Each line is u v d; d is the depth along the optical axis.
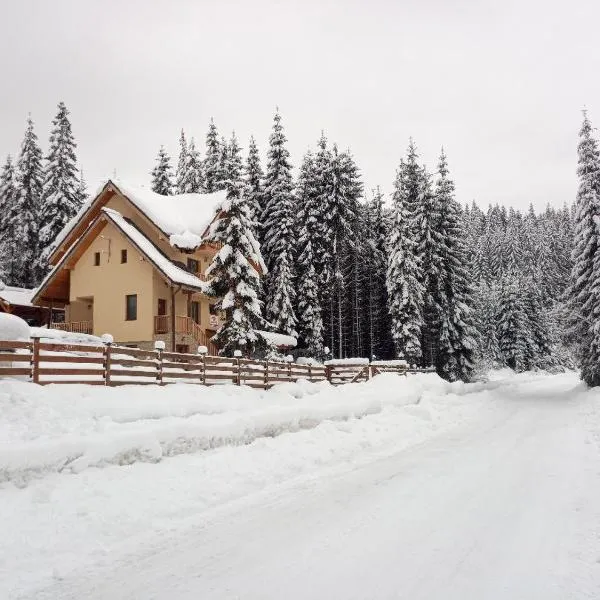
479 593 4.66
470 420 18.20
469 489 8.23
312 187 49.53
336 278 47.25
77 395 13.41
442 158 49.59
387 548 5.80
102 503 7.39
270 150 46.03
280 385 22.42
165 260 31.45
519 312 73.62
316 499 7.95
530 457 10.76
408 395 21.69
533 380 57.06
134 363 17.06
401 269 44.69
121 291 32.97
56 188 44.88
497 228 119.06
